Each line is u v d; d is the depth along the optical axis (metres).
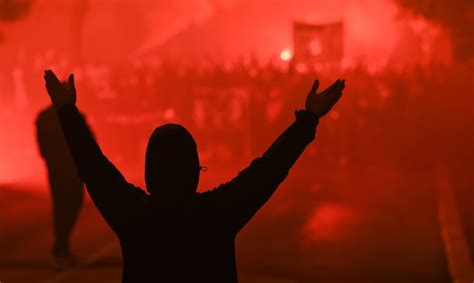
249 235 11.98
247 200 3.16
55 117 9.68
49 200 15.39
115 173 3.24
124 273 3.17
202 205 3.16
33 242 11.49
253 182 3.17
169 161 3.15
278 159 3.20
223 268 3.12
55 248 9.72
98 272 9.50
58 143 9.63
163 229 3.13
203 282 3.09
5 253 10.68
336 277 9.30
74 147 3.23
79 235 12.02
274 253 10.66
